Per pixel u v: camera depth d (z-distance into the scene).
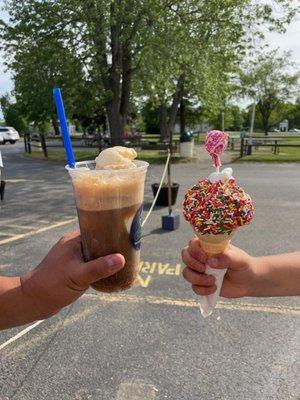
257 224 2.10
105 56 5.53
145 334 1.04
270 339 1.01
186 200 0.42
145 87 6.05
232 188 0.41
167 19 5.06
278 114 18.97
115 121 6.00
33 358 0.96
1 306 0.38
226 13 5.25
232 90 9.05
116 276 0.37
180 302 1.21
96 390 0.85
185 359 0.94
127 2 4.85
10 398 0.83
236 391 0.84
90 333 1.05
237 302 1.20
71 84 5.30
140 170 0.37
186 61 5.35
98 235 0.36
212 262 0.42
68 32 5.18
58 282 0.37
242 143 5.81
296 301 1.20
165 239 1.82
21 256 1.67
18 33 5.32
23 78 5.56
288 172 4.19
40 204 2.71
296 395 0.83
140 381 0.87
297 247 1.75
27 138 7.34
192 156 5.80
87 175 0.35
